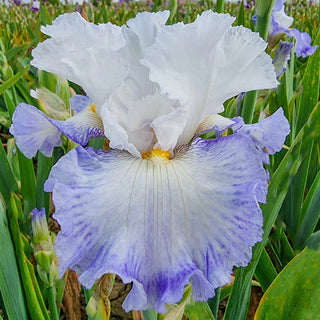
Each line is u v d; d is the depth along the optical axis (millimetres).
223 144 159
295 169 195
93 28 163
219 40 158
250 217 135
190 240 138
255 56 164
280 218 300
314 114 190
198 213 140
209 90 168
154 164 157
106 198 141
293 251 297
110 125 154
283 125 185
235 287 203
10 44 643
